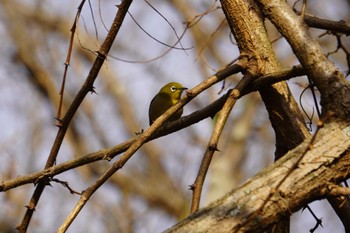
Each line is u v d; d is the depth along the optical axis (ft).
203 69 62.75
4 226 52.44
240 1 24.56
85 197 20.76
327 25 26.09
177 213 70.38
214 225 18.60
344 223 23.00
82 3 24.89
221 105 23.98
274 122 24.50
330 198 21.03
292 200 19.04
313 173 19.31
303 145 19.94
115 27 23.43
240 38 24.38
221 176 68.18
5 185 23.70
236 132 70.18
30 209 24.32
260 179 19.36
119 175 72.33
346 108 20.36
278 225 22.82
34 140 52.80
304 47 22.36
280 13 23.41
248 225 18.63
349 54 28.48
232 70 23.32
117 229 59.21
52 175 23.91
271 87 24.32
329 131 20.06
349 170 19.57
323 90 21.22
